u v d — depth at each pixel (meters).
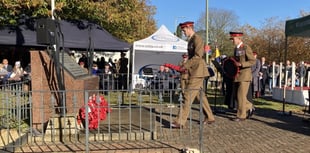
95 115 6.48
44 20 6.85
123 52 17.23
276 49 36.34
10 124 6.51
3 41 13.88
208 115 7.98
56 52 7.04
